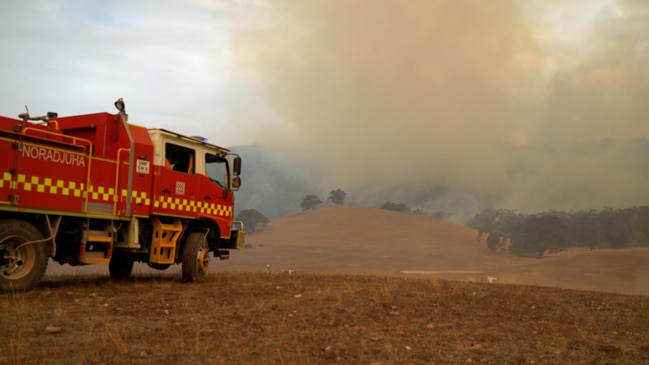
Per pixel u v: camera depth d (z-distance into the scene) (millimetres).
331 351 5871
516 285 15188
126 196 11312
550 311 9570
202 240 13148
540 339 7086
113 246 11445
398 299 10094
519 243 157500
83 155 10398
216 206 14016
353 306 9086
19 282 9273
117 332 6375
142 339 6109
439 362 5660
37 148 9570
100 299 9078
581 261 125562
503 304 10133
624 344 6980
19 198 9250
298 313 8305
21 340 5816
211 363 5164
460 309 9289
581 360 5996
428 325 7648
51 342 5777
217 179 14414
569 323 8477
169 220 12867
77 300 8805
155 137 12266
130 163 11422
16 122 9531
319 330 7074
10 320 6871
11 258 9312
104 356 5258
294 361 5371
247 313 8164
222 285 12344
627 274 95875
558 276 92312
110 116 11477
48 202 9719
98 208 10688
